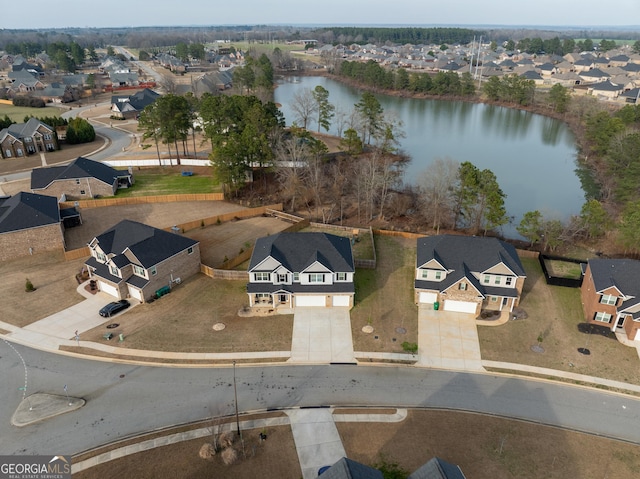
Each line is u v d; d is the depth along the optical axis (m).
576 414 36.97
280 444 33.62
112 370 40.44
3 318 46.75
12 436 33.88
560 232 65.50
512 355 43.34
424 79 174.38
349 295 49.06
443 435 34.69
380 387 39.38
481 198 67.12
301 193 79.88
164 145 108.44
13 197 62.69
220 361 41.81
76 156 100.00
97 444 33.38
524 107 155.38
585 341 45.25
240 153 76.31
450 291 48.41
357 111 112.25
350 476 25.27
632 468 32.38
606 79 181.00
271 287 49.03
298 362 42.00
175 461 32.12
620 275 47.03
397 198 78.38
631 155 82.38
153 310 48.56
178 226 66.06
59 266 56.66
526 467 32.16
